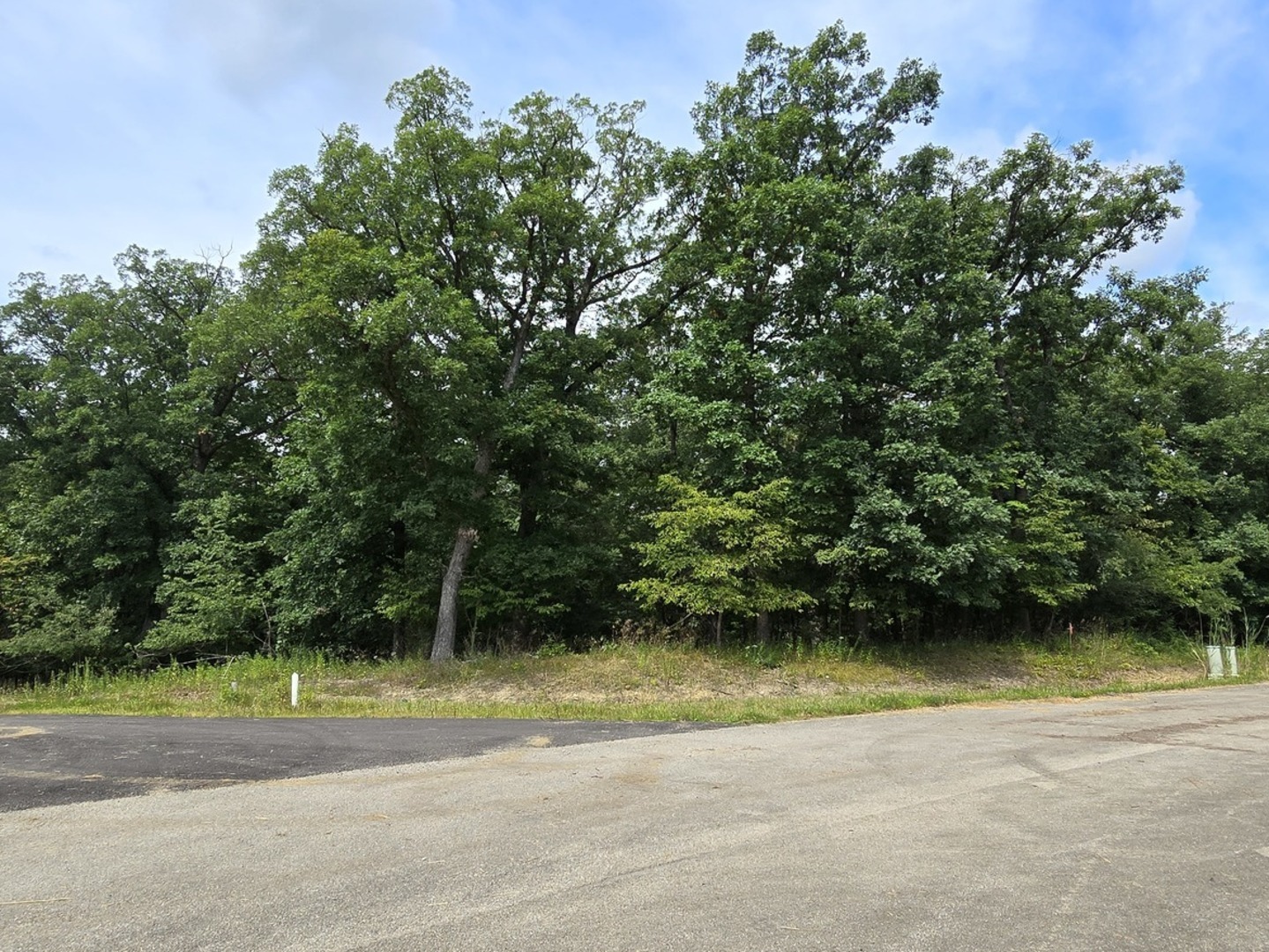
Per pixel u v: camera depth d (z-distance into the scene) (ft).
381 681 54.75
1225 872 15.17
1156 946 11.80
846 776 23.80
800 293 61.77
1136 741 30.55
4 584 73.97
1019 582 67.10
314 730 34.27
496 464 73.51
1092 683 60.80
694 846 16.70
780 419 59.57
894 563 57.00
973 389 59.67
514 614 70.90
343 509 65.67
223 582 73.56
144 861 15.94
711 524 57.31
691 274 70.59
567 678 53.47
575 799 20.89
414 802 20.66
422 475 64.03
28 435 100.68
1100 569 73.92
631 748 28.78
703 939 12.00
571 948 11.70
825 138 67.82
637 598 62.44
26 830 18.35
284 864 15.70
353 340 52.26
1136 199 71.72
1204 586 84.58
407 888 14.29
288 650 71.46
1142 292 72.49
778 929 12.35
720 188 67.41
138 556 85.20
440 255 66.18
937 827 18.20
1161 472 89.86
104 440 85.92
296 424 64.03
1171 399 102.22
